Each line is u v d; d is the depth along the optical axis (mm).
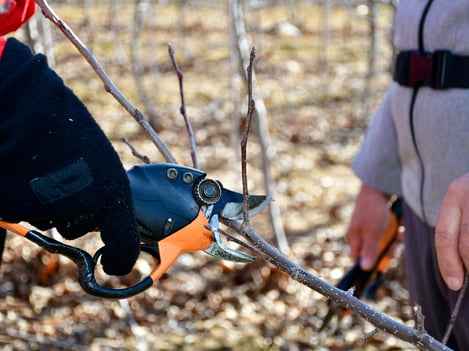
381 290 3611
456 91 1542
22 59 1118
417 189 1711
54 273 3668
